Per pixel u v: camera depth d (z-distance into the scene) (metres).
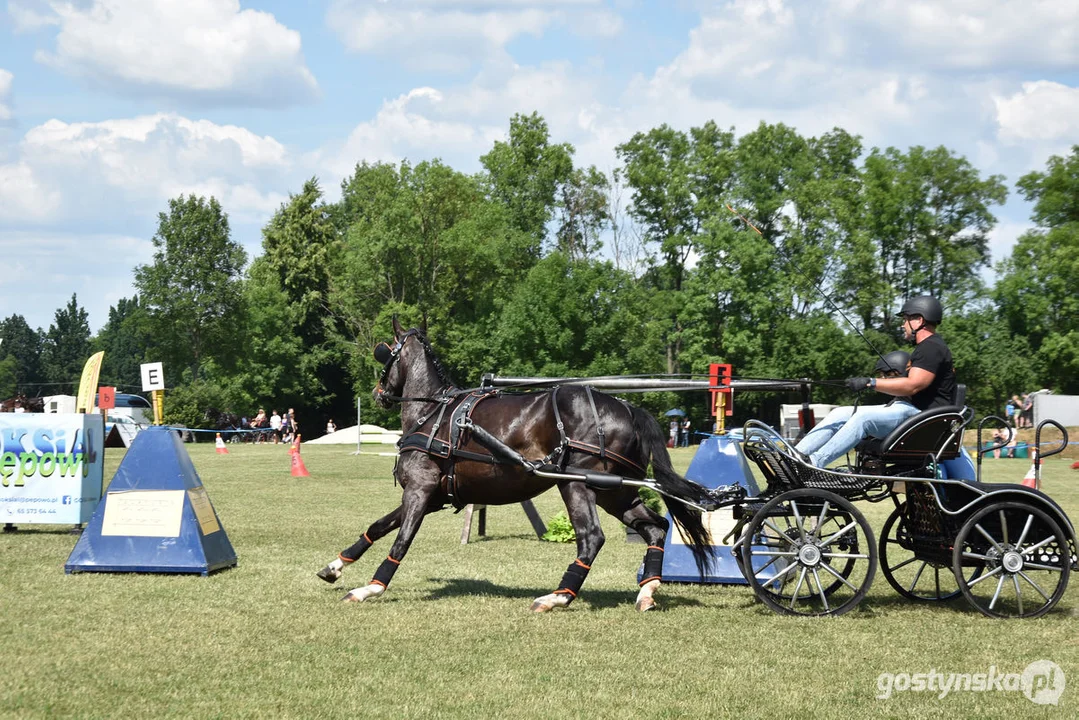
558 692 5.50
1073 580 9.28
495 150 61.78
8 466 12.16
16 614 7.30
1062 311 45.12
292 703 5.25
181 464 9.37
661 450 7.97
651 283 58.12
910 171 45.81
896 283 47.16
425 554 10.96
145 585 8.53
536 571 9.84
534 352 50.66
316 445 44.91
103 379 116.56
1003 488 7.54
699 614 7.61
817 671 5.96
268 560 10.12
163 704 5.23
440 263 56.44
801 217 49.56
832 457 7.88
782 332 48.16
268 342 64.94
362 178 68.12
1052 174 46.38
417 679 5.73
